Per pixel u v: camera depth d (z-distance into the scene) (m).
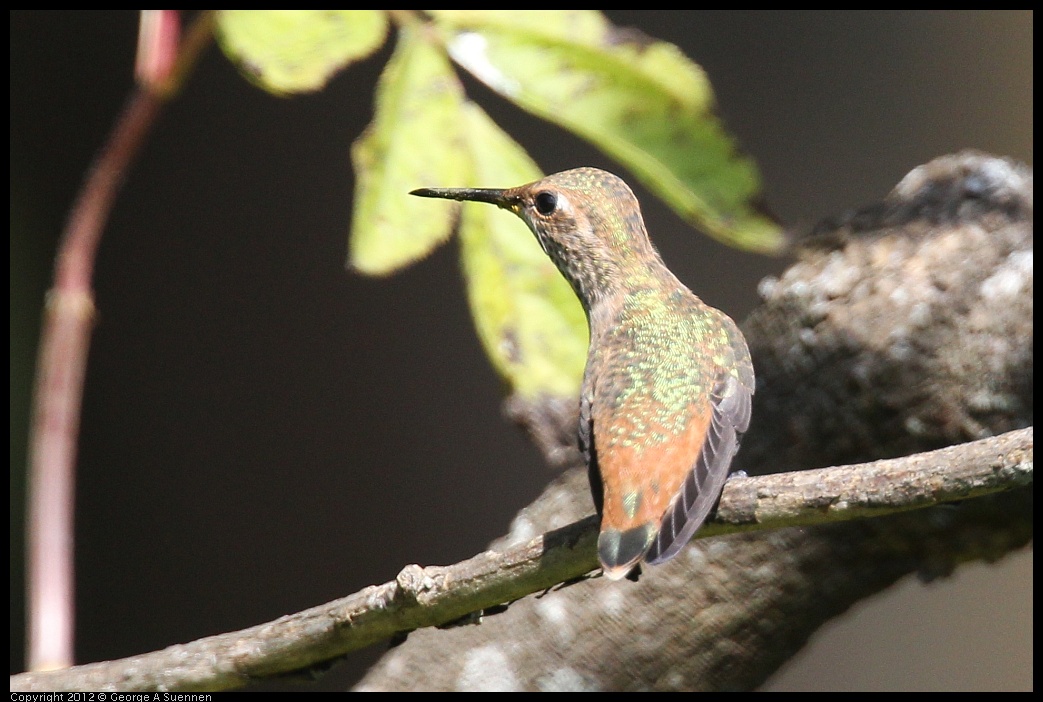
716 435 2.62
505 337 2.62
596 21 2.62
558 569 2.61
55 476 2.62
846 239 2.66
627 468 2.62
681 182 2.62
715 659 2.66
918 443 2.65
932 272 2.65
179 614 2.78
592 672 2.66
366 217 2.61
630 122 2.62
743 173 2.62
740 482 2.61
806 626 2.66
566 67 2.62
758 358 2.66
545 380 2.62
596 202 2.66
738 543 2.66
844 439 2.65
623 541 2.61
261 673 2.62
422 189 2.61
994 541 2.65
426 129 2.61
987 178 2.66
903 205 2.66
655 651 2.66
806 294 2.66
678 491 2.61
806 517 2.60
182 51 2.62
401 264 2.61
